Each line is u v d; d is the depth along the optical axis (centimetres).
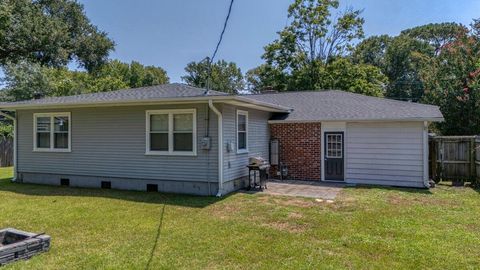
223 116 942
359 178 1156
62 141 1138
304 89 2967
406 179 1091
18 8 2473
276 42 3080
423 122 1067
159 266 428
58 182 1137
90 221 648
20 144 1199
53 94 2652
